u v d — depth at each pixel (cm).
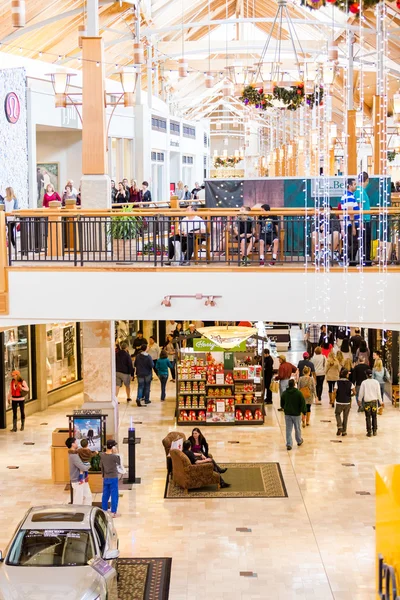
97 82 1669
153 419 2084
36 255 1673
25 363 2166
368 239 1497
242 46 3434
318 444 1839
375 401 1884
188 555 1266
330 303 1362
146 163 3300
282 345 2939
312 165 2731
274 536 1338
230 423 2019
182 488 1564
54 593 966
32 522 1102
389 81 3197
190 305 1391
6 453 1805
